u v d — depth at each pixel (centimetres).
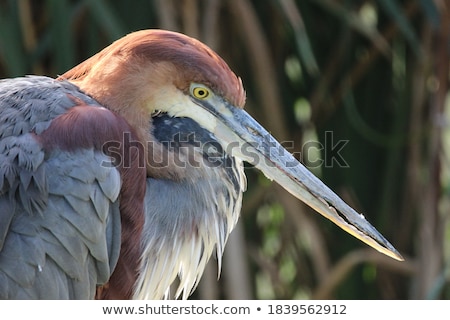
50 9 1015
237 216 790
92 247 673
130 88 714
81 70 755
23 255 654
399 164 1231
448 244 1274
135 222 711
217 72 719
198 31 1130
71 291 669
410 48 1194
